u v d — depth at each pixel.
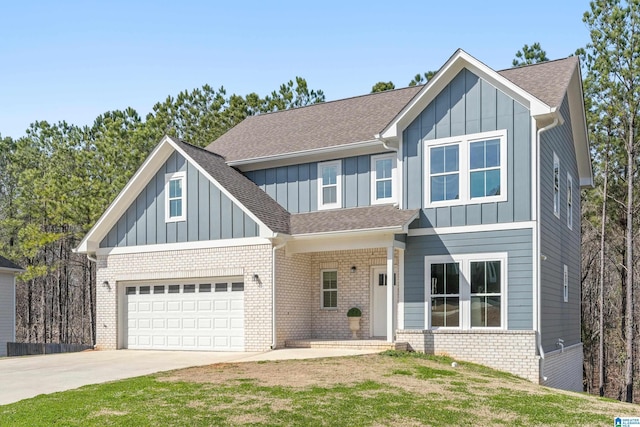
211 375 14.77
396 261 20.25
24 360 19.97
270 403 11.66
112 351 22.33
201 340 21.47
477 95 18.78
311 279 22.28
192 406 11.44
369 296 21.33
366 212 20.41
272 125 26.61
